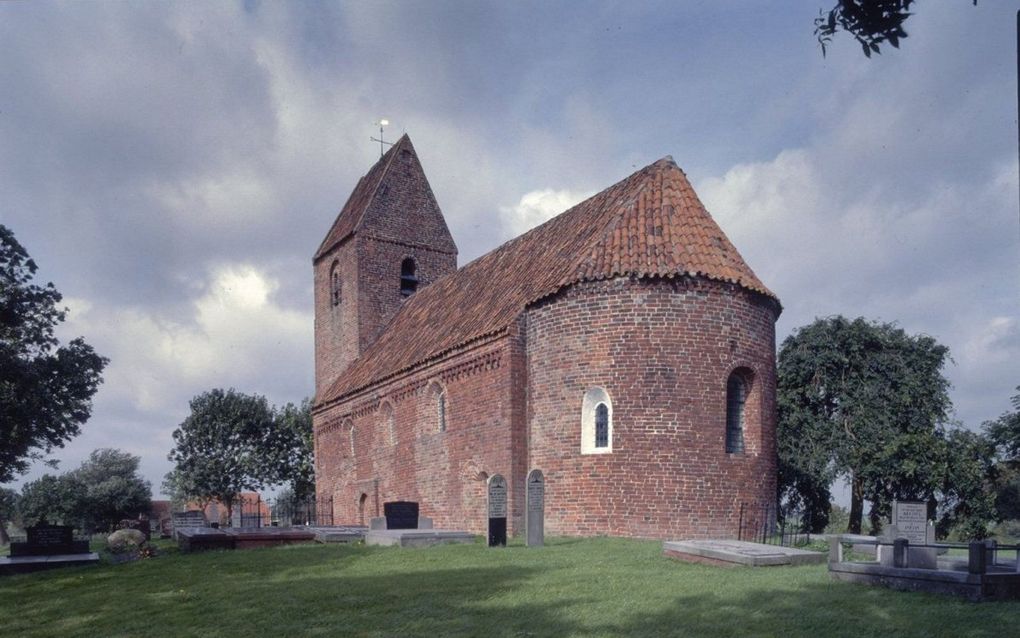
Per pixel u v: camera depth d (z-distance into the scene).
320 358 48.38
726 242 27.31
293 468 66.19
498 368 28.05
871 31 7.66
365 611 13.77
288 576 18.44
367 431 38.50
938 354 42.66
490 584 15.76
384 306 45.09
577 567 17.88
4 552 46.28
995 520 39.62
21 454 39.91
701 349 25.52
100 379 41.25
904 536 15.70
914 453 38.22
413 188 47.19
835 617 12.18
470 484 29.27
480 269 37.50
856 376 42.38
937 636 11.01
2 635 14.02
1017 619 11.62
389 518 27.91
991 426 40.44
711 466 25.20
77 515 80.62
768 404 26.95
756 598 13.65
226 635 12.77
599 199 31.64
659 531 24.62
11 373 36.81
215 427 64.88
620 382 25.33
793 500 43.19
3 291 37.44
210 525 47.06
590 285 26.05
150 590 17.47
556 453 26.25
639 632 11.72
